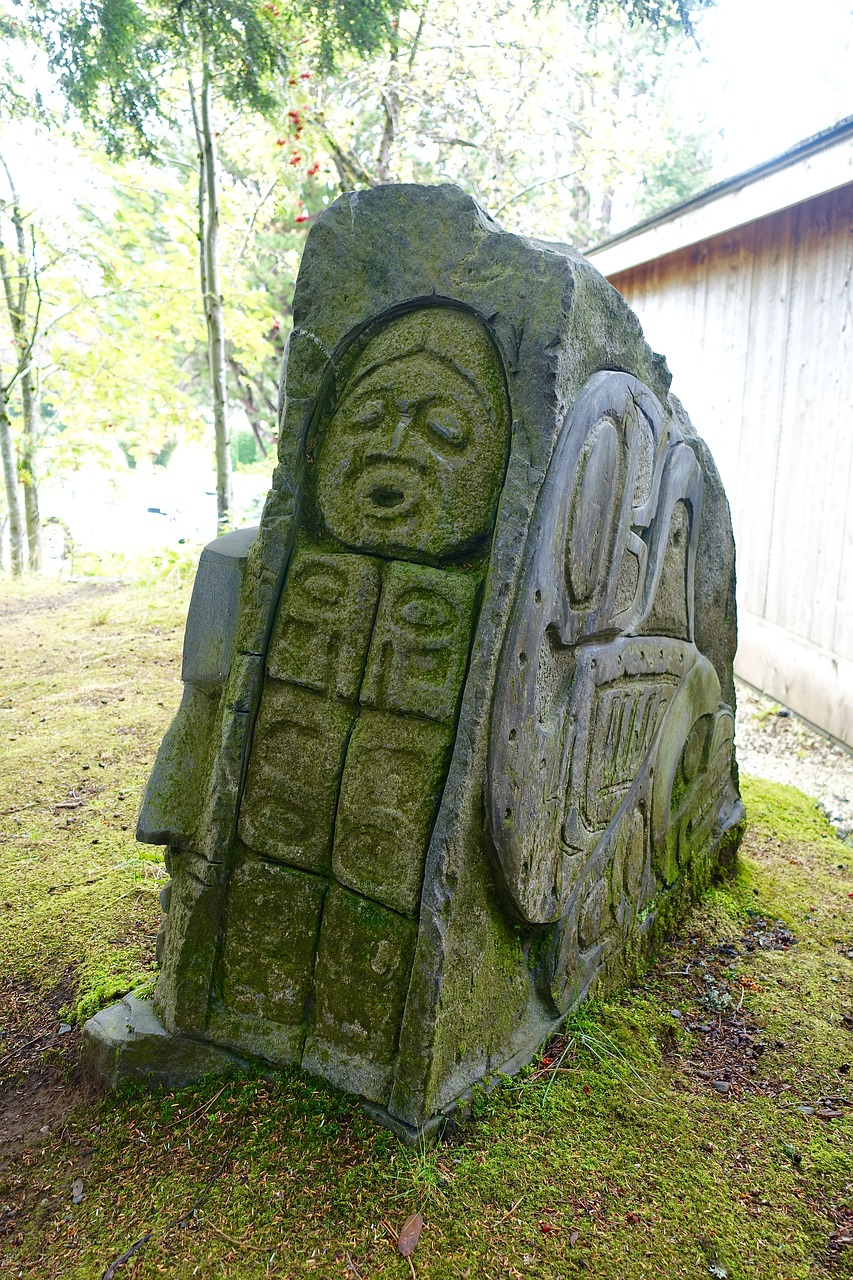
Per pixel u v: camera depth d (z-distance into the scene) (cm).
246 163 859
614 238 561
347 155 632
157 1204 148
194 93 534
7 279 729
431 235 159
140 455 977
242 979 172
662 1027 204
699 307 577
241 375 1057
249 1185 150
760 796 372
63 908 246
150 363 828
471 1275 136
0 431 795
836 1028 211
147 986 191
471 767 150
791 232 473
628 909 220
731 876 290
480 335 157
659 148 953
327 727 163
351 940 161
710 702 262
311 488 170
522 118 873
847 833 344
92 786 336
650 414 194
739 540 545
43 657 509
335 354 166
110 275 729
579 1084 178
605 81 906
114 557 837
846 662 432
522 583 153
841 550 436
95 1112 171
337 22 484
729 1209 153
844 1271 142
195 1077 173
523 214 1049
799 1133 175
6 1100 181
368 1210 145
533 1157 158
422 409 159
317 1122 158
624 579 194
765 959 241
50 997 211
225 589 176
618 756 203
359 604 161
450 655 154
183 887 176
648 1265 140
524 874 167
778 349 490
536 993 189
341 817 160
